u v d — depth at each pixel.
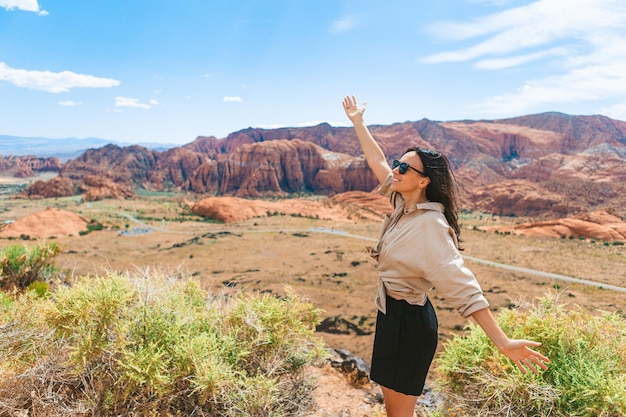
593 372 2.73
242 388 2.93
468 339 3.34
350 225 114.12
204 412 2.80
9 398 2.52
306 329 3.54
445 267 1.66
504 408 2.81
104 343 2.79
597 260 66.75
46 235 94.62
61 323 2.86
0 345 2.76
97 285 2.95
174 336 2.95
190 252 75.12
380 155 2.45
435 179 1.77
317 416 4.07
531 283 49.66
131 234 102.25
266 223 121.19
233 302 3.69
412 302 1.86
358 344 29.34
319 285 50.34
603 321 3.14
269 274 56.75
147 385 2.66
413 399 2.00
